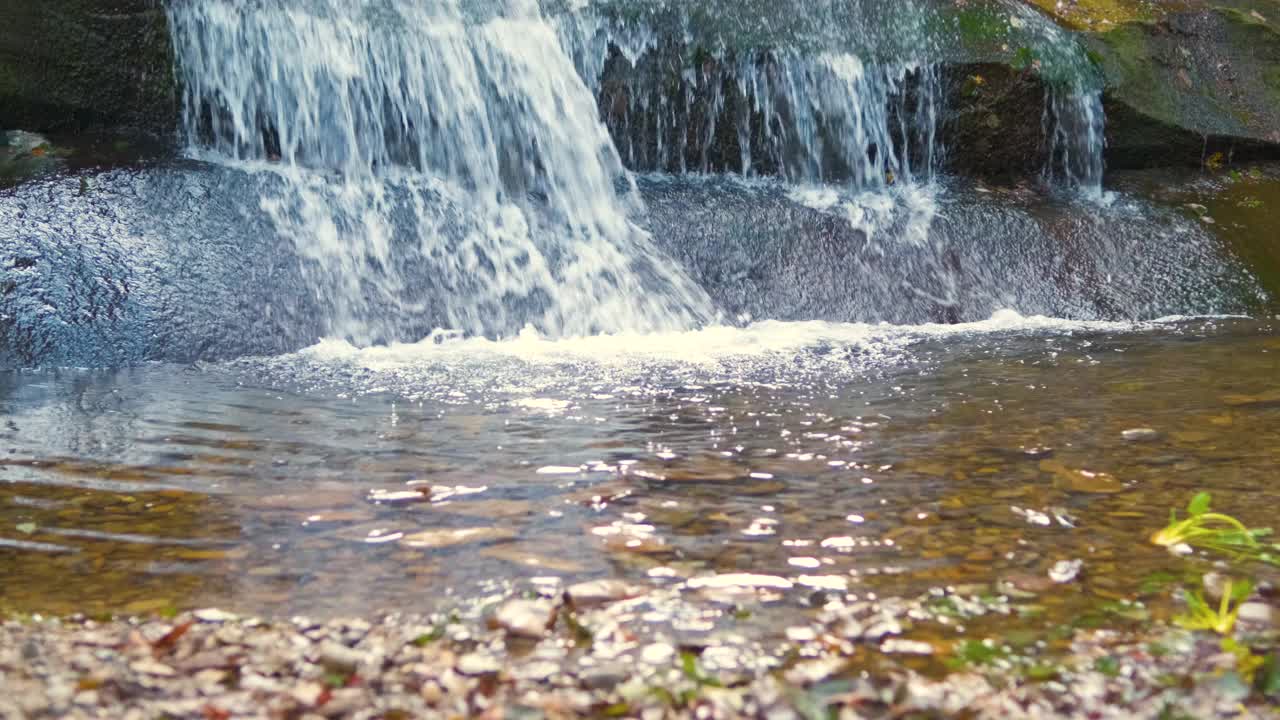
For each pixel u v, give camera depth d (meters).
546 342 5.97
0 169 6.05
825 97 7.66
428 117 6.87
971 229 7.38
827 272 6.89
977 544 2.96
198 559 2.87
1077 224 7.58
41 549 2.94
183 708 2.12
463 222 6.48
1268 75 8.80
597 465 3.63
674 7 7.42
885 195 7.68
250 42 6.66
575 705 2.14
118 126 6.63
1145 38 8.55
